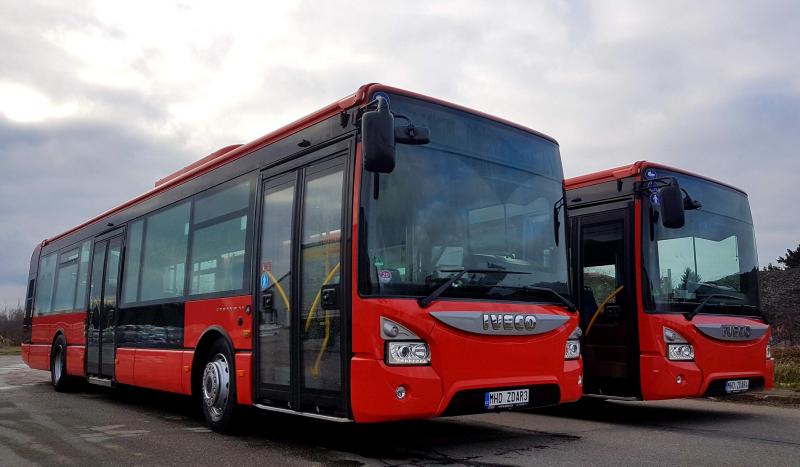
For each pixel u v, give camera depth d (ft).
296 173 21.93
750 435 23.81
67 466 18.61
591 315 29.07
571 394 21.03
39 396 39.11
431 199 19.54
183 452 20.58
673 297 27.53
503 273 20.33
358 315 17.89
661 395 26.23
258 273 23.13
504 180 21.57
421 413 17.52
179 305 28.58
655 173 28.32
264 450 20.84
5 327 151.43
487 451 20.45
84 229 42.52
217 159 27.63
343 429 25.04
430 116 20.34
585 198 30.14
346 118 19.81
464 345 18.48
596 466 18.22
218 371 24.79
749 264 31.24
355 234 18.30
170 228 30.91
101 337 36.81
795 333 79.77
